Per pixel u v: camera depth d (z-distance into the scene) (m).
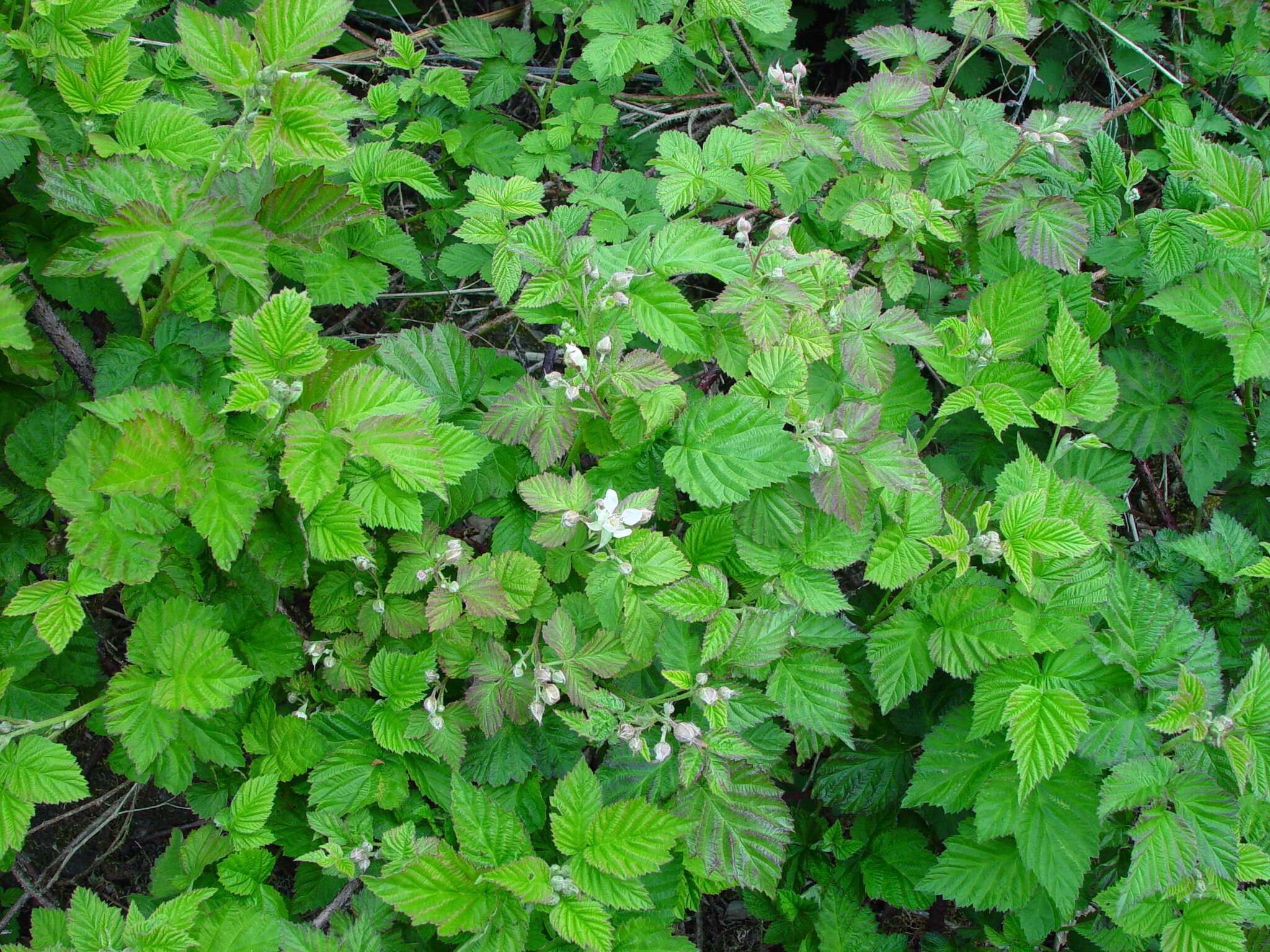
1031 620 0.58
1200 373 0.71
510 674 0.57
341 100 0.52
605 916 0.50
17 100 0.50
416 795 0.59
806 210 0.73
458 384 0.64
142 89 0.55
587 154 0.79
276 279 0.70
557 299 0.58
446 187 0.78
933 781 0.60
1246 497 0.73
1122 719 0.58
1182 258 0.70
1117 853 0.60
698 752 0.53
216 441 0.51
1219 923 0.55
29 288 0.53
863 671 0.63
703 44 0.80
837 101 0.71
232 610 0.58
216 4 0.77
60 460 0.55
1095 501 0.63
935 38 0.74
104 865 0.70
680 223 0.61
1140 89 0.91
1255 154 0.87
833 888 0.64
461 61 0.87
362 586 0.59
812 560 0.58
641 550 0.55
